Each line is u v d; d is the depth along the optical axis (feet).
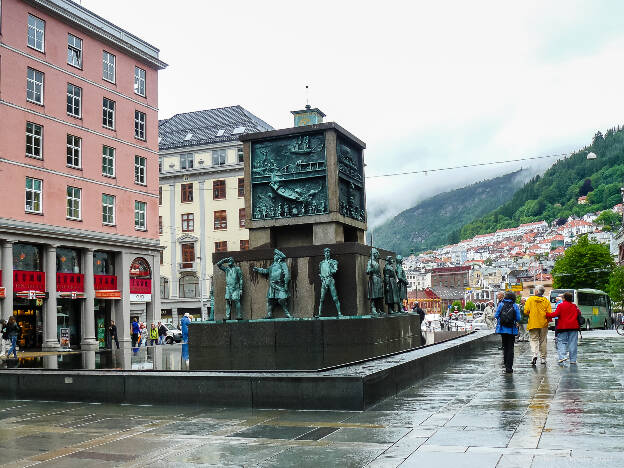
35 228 119.65
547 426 28.19
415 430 28.45
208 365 49.73
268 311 62.59
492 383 43.29
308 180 70.38
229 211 234.79
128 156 147.23
